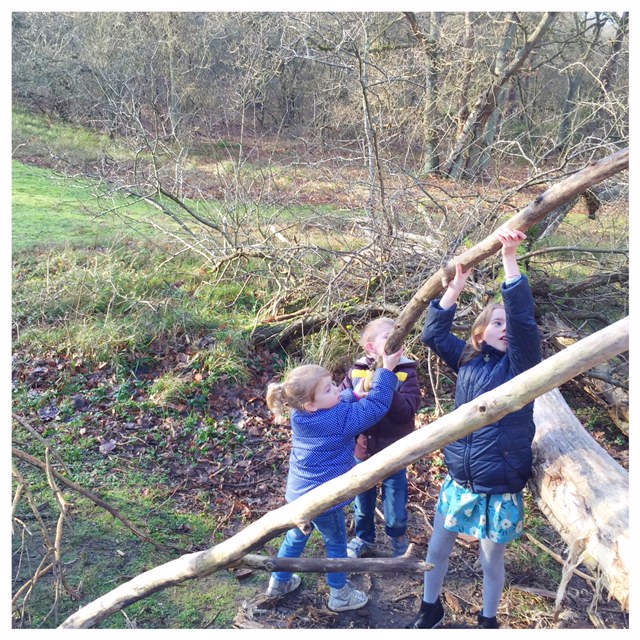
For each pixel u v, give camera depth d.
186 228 7.04
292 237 7.10
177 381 5.15
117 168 8.70
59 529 3.07
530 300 2.69
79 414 4.88
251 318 6.19
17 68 14.84
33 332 5.74
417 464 4.48
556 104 11.80
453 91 8.98
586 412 5.25
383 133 6.78
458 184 7.09
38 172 11.31
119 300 6.29
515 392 2.11
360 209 6.62
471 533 2.89
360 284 6.05
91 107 13.61
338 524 3.15
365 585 3.45
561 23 13.37
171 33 13.26
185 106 12.79
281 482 4.29
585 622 3.16
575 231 7.70
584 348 2.00
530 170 6.80
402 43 11.99
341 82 8.00
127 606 2.98
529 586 3.43
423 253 5.82
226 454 4.54
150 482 4.20
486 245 2.74
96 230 8.33
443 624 3.16
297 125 11.96
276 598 3.26
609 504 2.67
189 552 3.63
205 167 10.14
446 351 3.10
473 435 2.82
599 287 6.08
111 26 13.91
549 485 3.00
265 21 9.34
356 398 3.35
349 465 3.13
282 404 3.14
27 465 4.28
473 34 10.30
